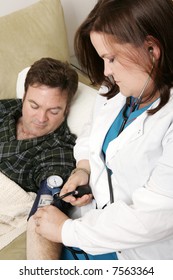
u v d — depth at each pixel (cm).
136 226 84
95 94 147
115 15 76
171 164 80
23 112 136
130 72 84
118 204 90
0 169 135
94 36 83
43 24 165
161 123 88
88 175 119
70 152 136
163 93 85
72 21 203
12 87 157
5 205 130
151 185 84
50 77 128
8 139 140
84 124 137
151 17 75
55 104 130
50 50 166
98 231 89
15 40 158
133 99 105
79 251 105
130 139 96
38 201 117
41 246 102
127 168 97
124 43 78
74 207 118
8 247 114
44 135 138
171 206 80
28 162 135
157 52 79
